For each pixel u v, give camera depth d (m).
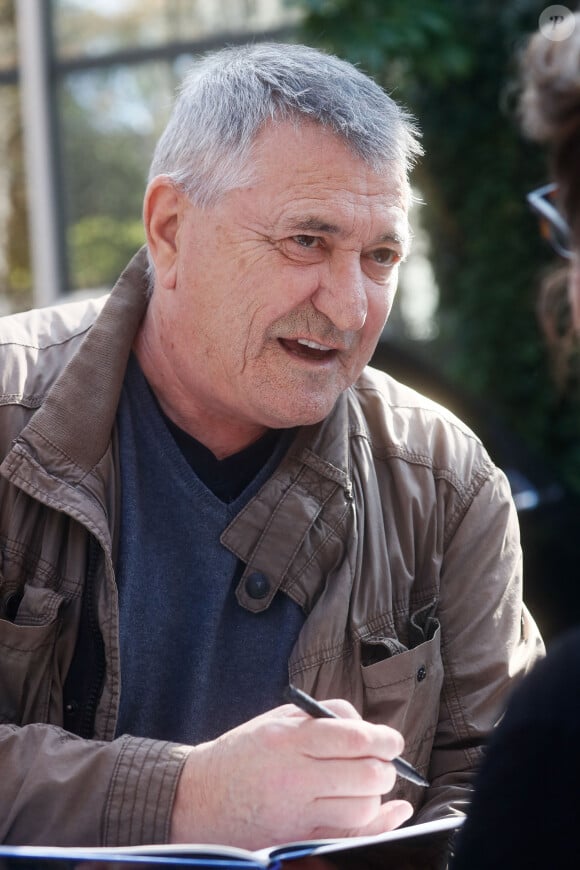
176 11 7.30
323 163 1.86
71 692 1.93
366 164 1.88
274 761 1.64
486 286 7.05
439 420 2.21
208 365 1.96
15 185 7.95
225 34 7.16
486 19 6.82
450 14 6.66
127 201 7.57
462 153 7.05
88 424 1.96
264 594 2.00
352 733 1.62
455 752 2.06
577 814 1.11
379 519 2.09
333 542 2.03
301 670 1.96
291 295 1.88
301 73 1.90
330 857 1.50
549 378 6.91
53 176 7.66
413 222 7.33
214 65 2.00
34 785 1.74
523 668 2.10
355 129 1.86
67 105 7.63
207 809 1.68
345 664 2.00
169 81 7.37
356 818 1.65
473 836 1.17
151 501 2.00
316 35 6.21
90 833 1.72
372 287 1.94
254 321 1.90
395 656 1.99
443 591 2.12
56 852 1.43
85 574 1.93
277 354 1.93
